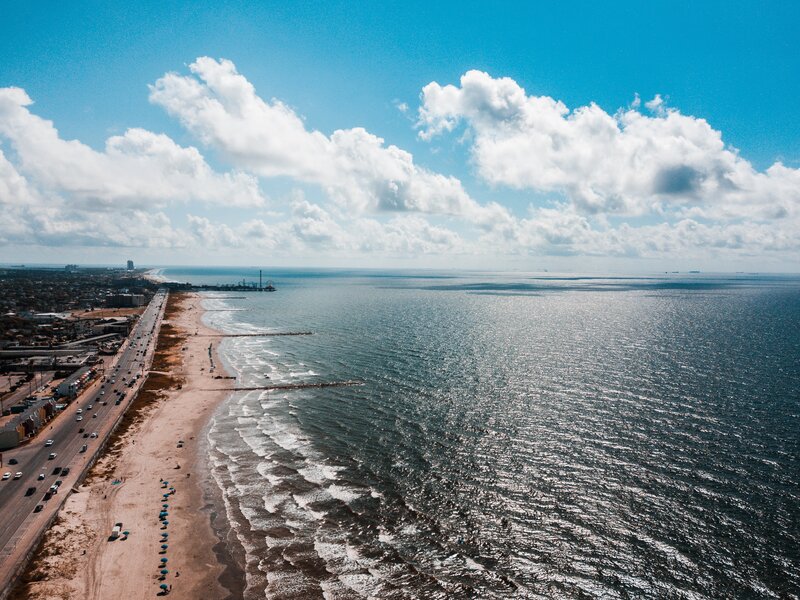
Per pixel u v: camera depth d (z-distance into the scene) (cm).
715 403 11612
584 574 5906
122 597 5653
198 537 6819
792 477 7912
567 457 8844
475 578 5903
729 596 5472
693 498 7369
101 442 9888
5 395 13288
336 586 5828
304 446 9844
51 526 6956
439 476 8338
